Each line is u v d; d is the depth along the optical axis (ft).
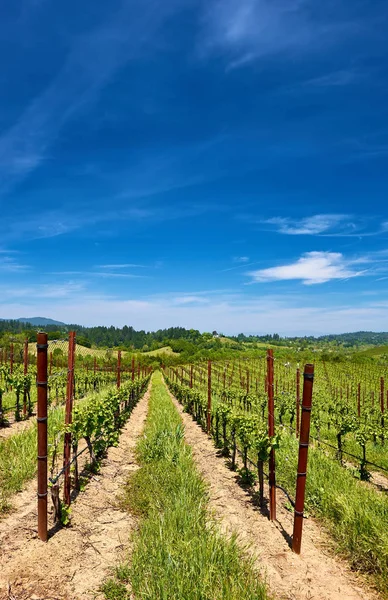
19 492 22.15
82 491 24.11
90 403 32.96
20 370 71.20
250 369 187.52
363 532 18.51
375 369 192.95
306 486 25.45
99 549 17.29
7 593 13.33
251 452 36.91
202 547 15.88
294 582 15.67
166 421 48.16
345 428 37.52
